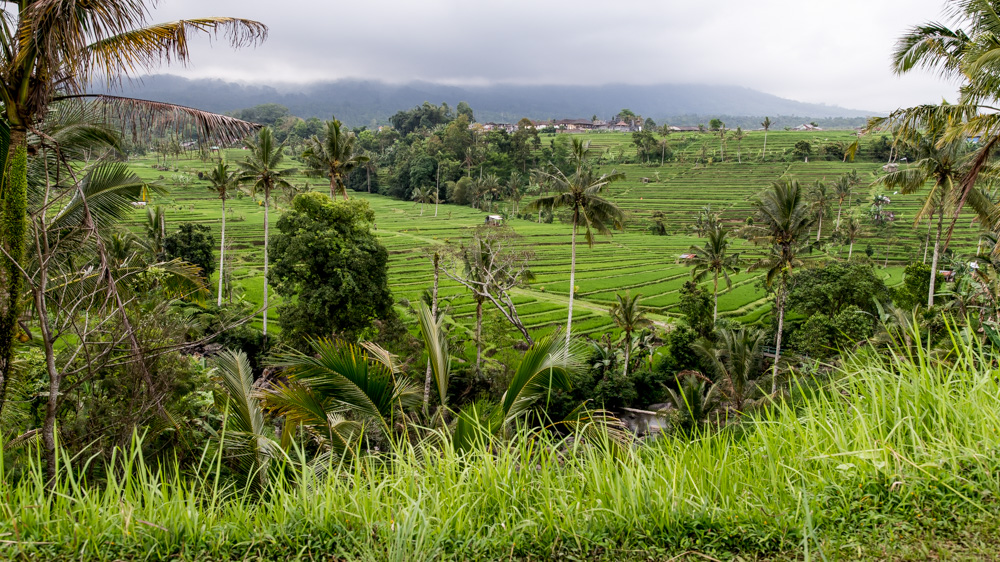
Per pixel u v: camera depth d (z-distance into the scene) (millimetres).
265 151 42844
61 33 6570
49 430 7012
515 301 54344
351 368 7285
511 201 131125
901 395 4738
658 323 50000
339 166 45406
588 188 35281
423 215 115000
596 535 3887
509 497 4418
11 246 7328
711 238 47594
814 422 4785
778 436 4816
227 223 84750
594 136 196000
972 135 13820
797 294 43000
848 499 3975
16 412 10422
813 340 34531
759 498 4129
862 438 4359
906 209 100562
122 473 8211
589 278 66125
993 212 17328
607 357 35594
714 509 3973
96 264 10039
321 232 33656
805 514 3516
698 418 16062
